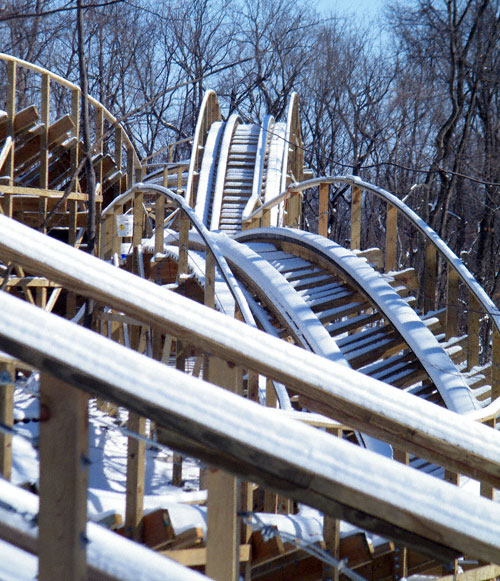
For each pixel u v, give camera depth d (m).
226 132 22.02
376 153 30.64
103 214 11.54
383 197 11.18
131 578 1.54
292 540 2.10
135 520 3.32
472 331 9.61
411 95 22.45
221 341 2.25
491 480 2.55
